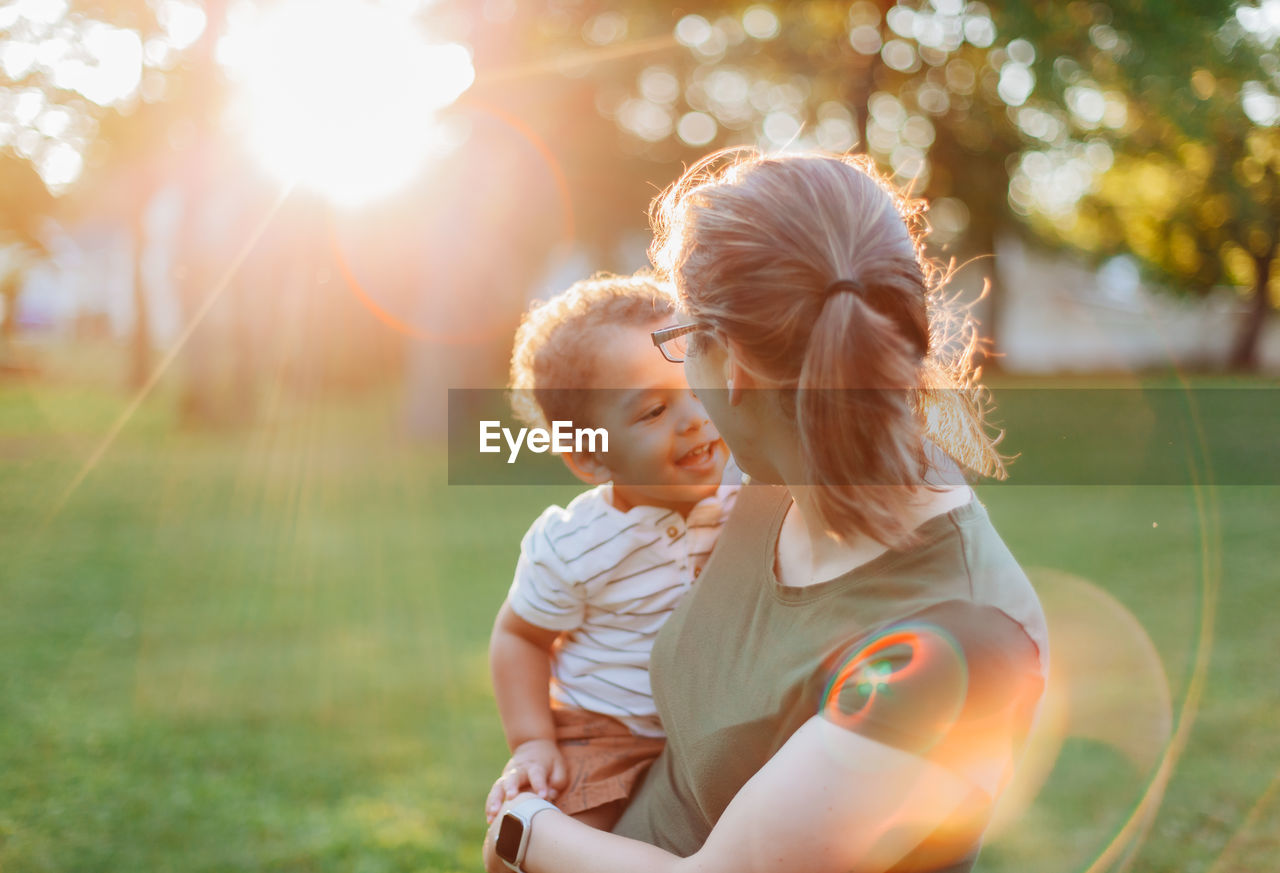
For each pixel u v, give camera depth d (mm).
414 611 6699
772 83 17406
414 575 7688
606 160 18219
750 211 1144
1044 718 4387
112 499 11125
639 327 1676
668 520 1718
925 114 16734
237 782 4078
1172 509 9172
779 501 1405
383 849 3512
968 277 18828
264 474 12945
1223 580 6566
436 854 3484
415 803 3898
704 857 1142
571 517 1757
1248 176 17500
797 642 1207
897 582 1143
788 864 1069
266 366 21891
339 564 8070
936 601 1103
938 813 1053
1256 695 4523
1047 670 1165
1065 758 3980
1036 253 27172
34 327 32719
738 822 1114
